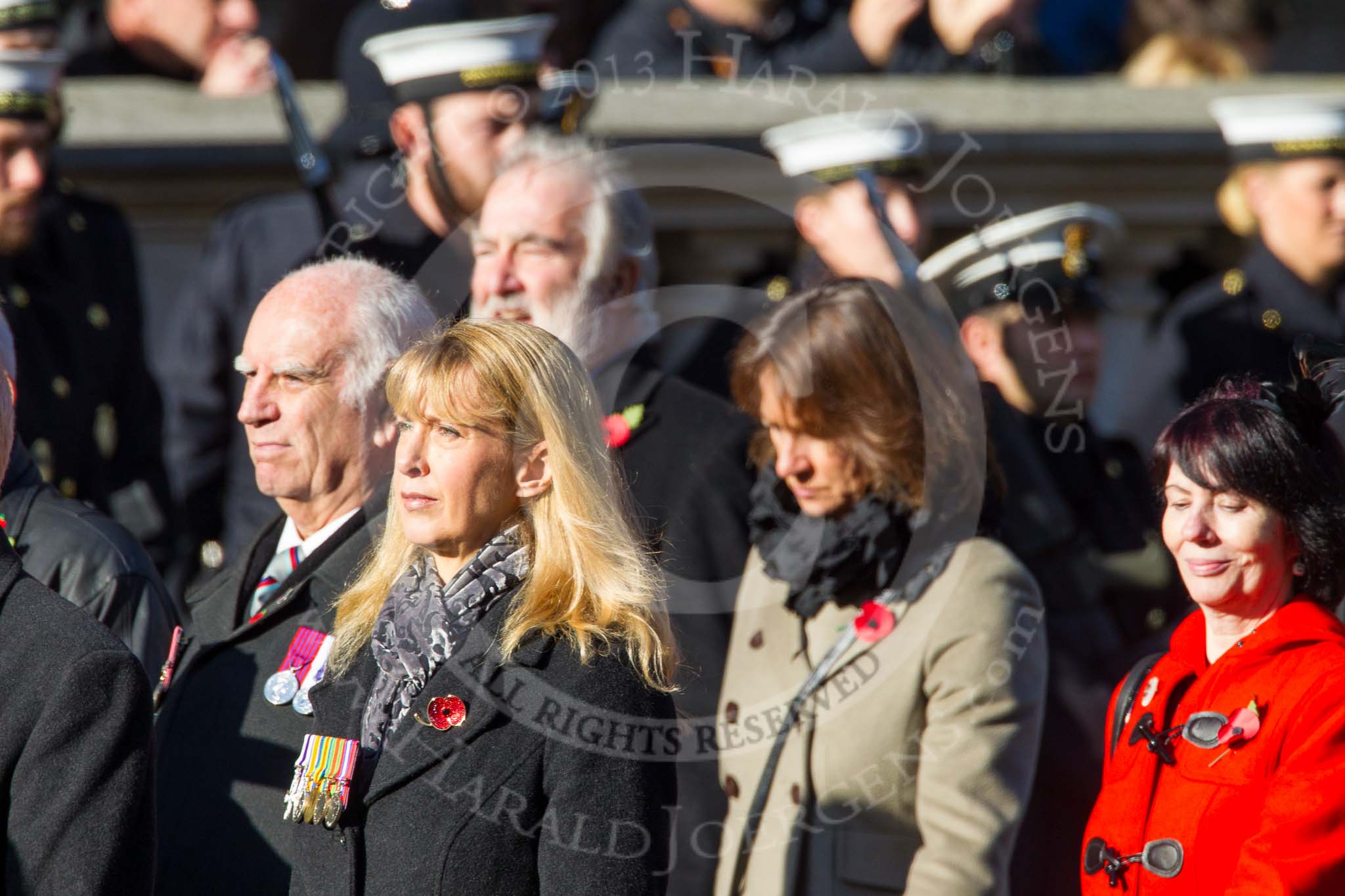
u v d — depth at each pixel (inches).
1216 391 402.9
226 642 427.8
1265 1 927.0
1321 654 360.8
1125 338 804.6
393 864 346.9
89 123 773.3
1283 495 370.0
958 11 836.6
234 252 652.1
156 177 770.2
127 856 334.6
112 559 459.2
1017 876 507.2
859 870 419.2
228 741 408.2
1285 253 729.6
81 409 642.8
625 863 340.5
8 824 332.8
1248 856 346.0
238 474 652.1
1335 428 453.4
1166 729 381.1
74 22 844.6
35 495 468.8
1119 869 370.9
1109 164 799.1
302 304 437.7
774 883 425.4
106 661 341.4
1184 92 810.8
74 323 647.8
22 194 602.5
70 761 334.0
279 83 608.7
